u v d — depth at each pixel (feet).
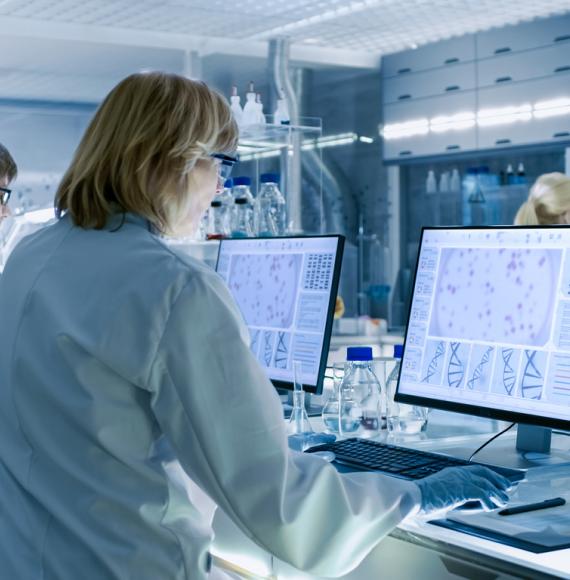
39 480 3.97
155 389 3.77
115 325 3.78
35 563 3.96
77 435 3.89
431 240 6.28
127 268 3.89
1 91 20.71
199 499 4.32
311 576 4.88
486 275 5.84
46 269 4.10
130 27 16.21
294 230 14.61
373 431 6.67
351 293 21.25
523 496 4.80
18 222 13.55
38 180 21.77
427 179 20.49
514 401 5.52
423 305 6.24
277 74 17.62
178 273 3.82
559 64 17.52
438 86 19.60
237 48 17.61
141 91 4.08
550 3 15.88
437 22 17.03
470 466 4.75
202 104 4.13
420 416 6.85
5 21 15.19
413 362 6.24
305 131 12.90
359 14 16.07
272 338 7.45
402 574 4.45
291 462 3.92
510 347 5.60
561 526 4.22
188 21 15.92
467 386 5.82
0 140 21.43
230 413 3.76
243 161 13.20
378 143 21.03
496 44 18.54
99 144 4.10
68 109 22.06
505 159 19.33
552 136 17.70
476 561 4.00
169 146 4.04
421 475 5.07
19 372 4.02
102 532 3.84
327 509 3.96
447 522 4.39
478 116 18.92
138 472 3.88
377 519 4.11
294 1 14.88
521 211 10.98
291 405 8.27
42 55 17.11
